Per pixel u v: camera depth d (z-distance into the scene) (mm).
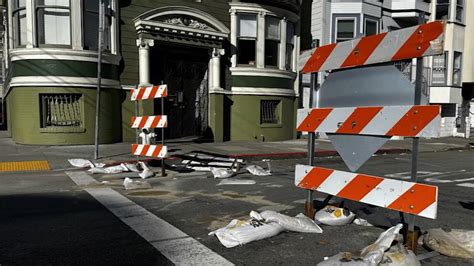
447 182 8172
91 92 12500
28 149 11586
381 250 3254
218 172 8422
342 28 19891
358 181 4117
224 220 4957
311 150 4770
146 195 6441
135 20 13469
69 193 6531
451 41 22031
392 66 3848
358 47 4117
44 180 7738
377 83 3988
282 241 4125
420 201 3545
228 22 15922
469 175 9211
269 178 8352
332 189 4410
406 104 3727
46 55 11922
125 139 13602
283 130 17219
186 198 6250
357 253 3473
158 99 14562
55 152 11117
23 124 12305
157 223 4793
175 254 3754
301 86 18672
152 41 13672
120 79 13492
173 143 14539
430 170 10086
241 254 3764
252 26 16281
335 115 4383
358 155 4207
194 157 10984
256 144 14953
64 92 12125
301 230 4383
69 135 12336
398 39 3715
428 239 3910
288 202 6039
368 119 4016
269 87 16516
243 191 6883
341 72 4398
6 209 5414
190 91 15664
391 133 3783
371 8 20000
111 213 5238
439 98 22297
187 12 14219
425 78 21766
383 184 3867
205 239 4195
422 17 3695
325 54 4539
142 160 10023
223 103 15633
